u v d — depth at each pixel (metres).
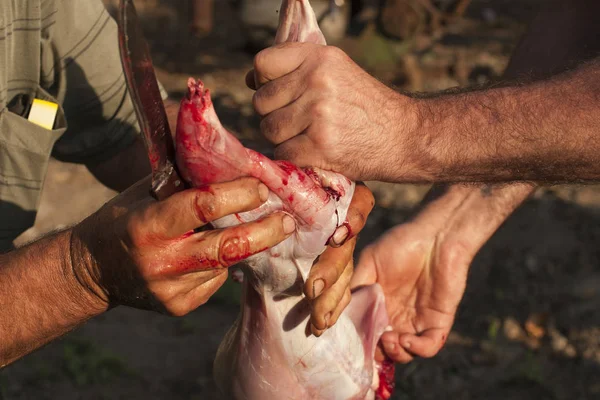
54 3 0.97
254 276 0.89
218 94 3.25
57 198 2.39
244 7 2.90
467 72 3.57
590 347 1.93
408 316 1.14
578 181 0.90
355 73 0.83
